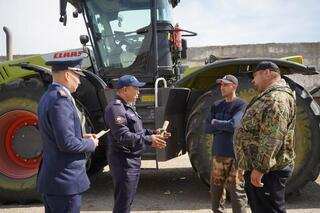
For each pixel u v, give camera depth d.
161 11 6.18
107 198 5.71
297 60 5.84
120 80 3.91
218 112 4.22
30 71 5.95
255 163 3.14
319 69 13.56
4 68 6.00
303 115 5.16
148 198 5.61
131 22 6.13
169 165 7.96
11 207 5.55
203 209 5.07
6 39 6.94
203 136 5.40
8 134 5.85
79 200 2.97
